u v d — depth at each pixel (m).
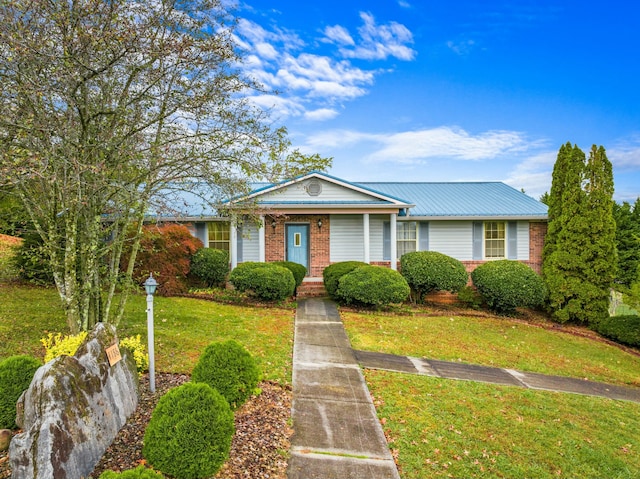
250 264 12.33
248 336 8.57
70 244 5.67
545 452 5.08
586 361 9.53
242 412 5.18
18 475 3.00
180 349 7.12
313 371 7.08
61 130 5.06
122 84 5.92
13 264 9.72
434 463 4.58
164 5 5.64
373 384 6.66
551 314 13.67
